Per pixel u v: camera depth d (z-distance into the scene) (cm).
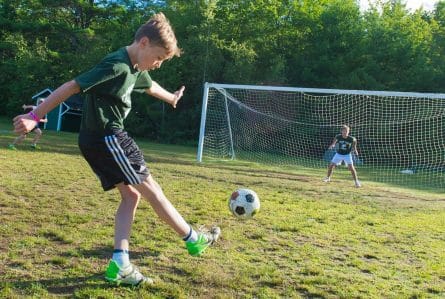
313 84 3197
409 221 665
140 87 343
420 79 3027
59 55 3659
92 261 383
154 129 3198
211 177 1029
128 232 338
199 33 3150
